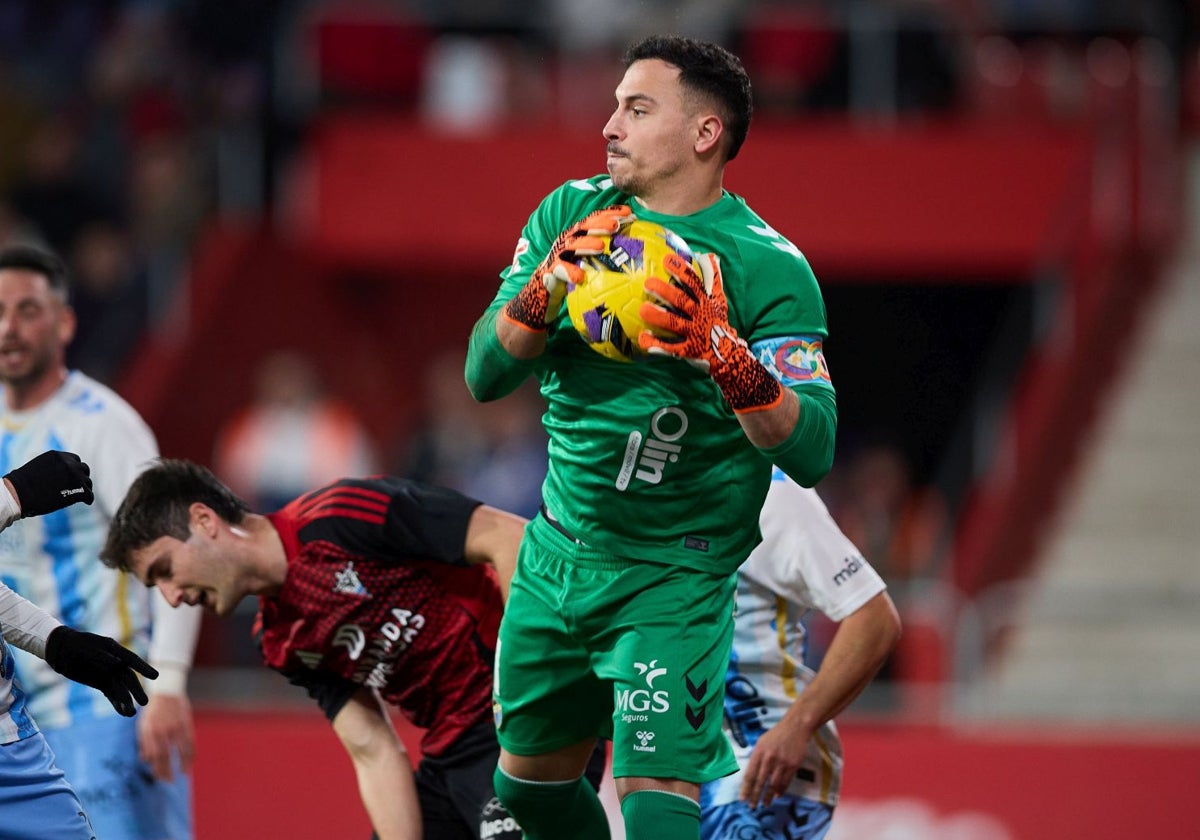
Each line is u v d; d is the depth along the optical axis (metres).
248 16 46.78
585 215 13.16
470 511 15.63
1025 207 43.22
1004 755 28.03
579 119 45.25
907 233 43.31
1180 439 42.72
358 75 45.22
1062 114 44.91
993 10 46.50
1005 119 44.78
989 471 42.50
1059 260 43.22
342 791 27.77
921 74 44.44
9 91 46.75
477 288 48.91
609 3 46.28
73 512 18.31
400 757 16.59
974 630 32.47
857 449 50.06
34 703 18.42
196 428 43.69
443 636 16.17
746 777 15.52
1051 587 36.44
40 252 18.56
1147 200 44.53
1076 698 34.44
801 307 12.77
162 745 18.38
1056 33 46.41
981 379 50.00
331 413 39.50
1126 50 46.31
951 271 43.91
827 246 43.41
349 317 47.75
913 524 38.41
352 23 45.22
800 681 16.67
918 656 32.03
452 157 44.22
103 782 18.34
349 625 15.95
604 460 12.89
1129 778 27.84
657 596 13.01
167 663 18.48
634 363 12.62
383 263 45.03
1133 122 44.47
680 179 12.83
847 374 50.75
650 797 12.80
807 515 16.08
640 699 12.85
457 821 17.14
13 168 45.69
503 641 13.70
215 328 43.91
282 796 27.83
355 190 44.50
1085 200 43.44
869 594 15.91
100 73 46.25
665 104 12.74
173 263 44.28
